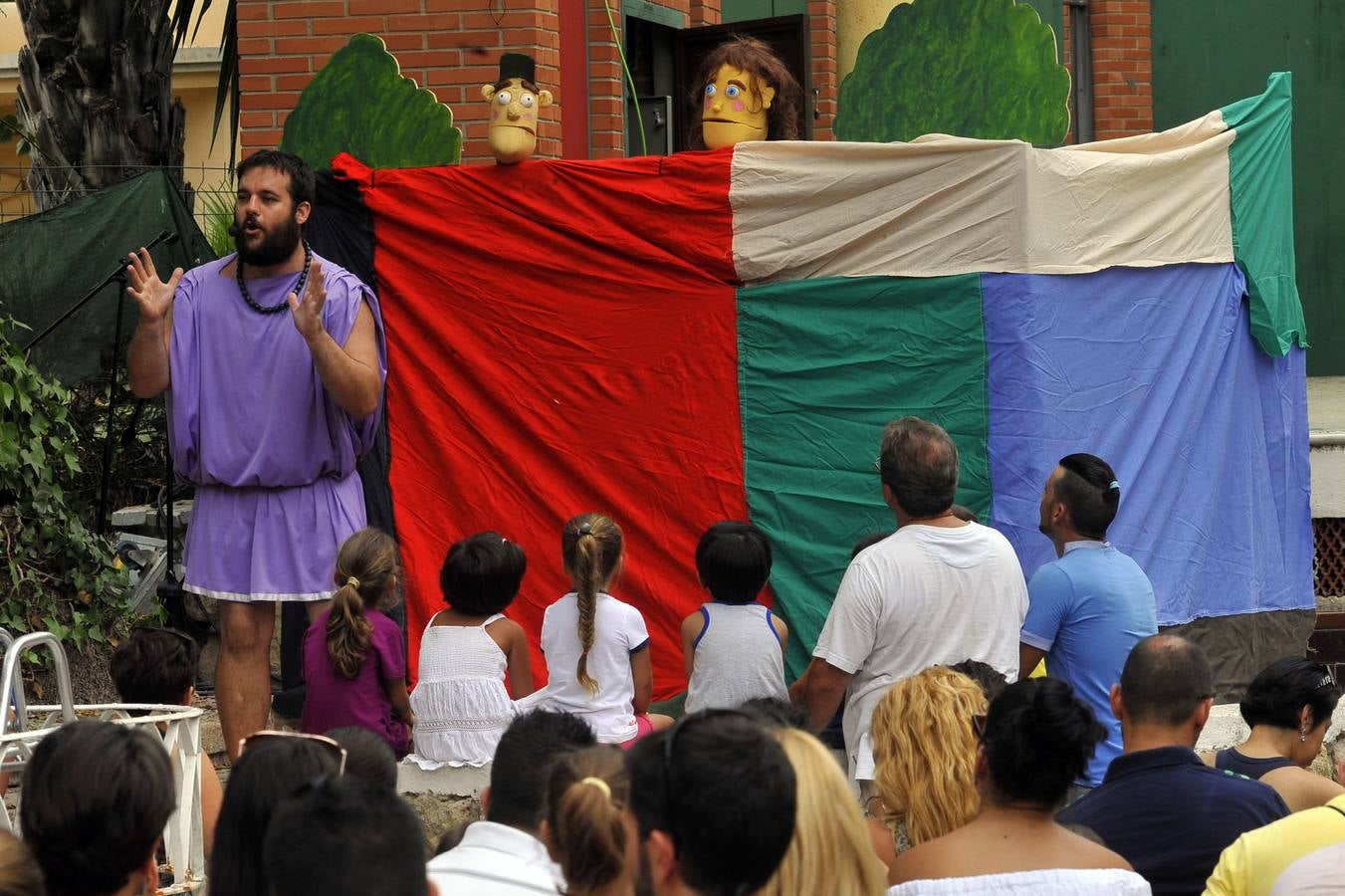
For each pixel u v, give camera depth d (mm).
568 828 3203
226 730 7020
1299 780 5008
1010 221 7328
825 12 14328
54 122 11617
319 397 6910
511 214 7871
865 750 5629
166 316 6953
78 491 9945
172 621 9086
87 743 3037
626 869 3197
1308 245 16625
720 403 7676
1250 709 5320
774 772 2768
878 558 5754
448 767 6516
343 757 3793
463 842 3691
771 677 6320
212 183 17391
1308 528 8688
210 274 7020
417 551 7930
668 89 12695
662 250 7691
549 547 7852
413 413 7992
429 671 6602
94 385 10141
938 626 5715
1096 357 7570
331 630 6543
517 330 7898
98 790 2969
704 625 6387
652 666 7707
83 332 9602
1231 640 8078
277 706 8094
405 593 7906
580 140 10836
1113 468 7602
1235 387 8172
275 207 6805
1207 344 7984
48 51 11586
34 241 9539
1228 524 8141
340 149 9117
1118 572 5992
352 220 8062
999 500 7387
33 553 8820
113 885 3021
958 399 7438
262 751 3432
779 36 12312
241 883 3352
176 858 4387
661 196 7652
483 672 6551
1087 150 7586
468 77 9797
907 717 4289
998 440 7387
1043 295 7383
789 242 7559
